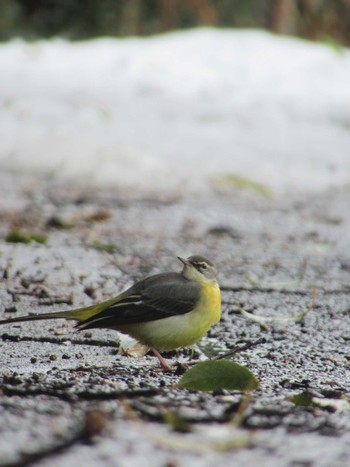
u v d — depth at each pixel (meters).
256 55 23.78
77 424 4.89
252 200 17.19
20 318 7.38
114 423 4.92
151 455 4.44
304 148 20.36
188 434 4.80
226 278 11.02
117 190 17.64
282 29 30.25
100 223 14.50
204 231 14.20
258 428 5.04
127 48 24.19
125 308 7.36
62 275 10.26
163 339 7.39
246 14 33.00
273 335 8.44
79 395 5.71
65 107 21.52
